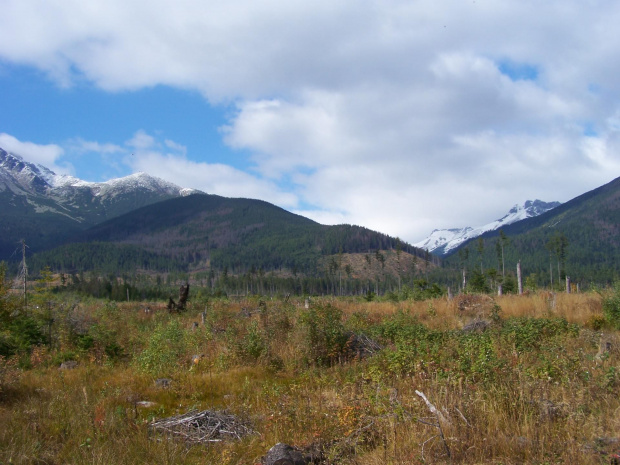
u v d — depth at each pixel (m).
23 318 14.47
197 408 7.84
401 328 13.02
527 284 30.39
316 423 6.35
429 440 5.05
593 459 4.47
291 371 10.63
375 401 6.34
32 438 6.10
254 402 8.06
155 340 12.38
